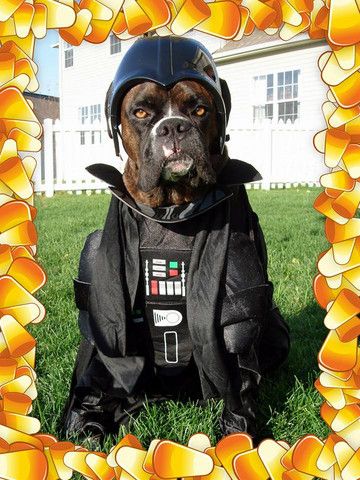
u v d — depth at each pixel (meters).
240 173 0.94
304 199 4.43
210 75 0.93
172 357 0.99
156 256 0.93
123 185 0.98
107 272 0.92
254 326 0.92
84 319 1.00
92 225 3.17
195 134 0.90
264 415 1.06
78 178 5.35
